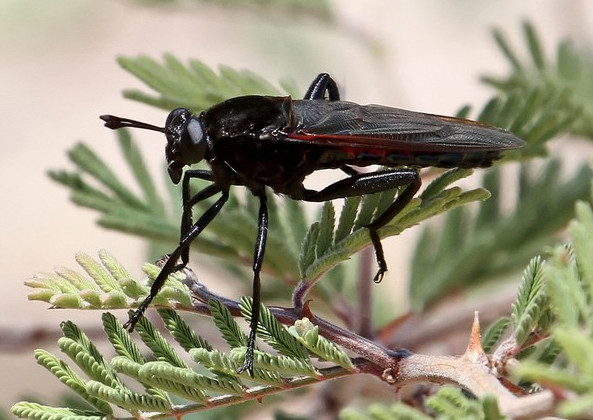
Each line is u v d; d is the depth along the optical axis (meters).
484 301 0.27
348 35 0.30
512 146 0.24
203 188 0.25
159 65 0.25
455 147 0.24
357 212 0.23
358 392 0.26
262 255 0.24
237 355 0.22
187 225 0.25
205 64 0.25
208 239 0.25
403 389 0.23
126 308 0.22
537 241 0.27
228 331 0.22
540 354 0.22
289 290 0.27
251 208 0.25
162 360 0.22
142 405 0.22
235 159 0.25
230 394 0.22
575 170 0.27
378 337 0.26
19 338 0.26
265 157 0.25
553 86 0.27
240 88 0.25
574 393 0.20
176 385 0.22
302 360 0.22
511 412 0.20
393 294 0.29
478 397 0.21
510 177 0.27
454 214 0.27
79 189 0.25
